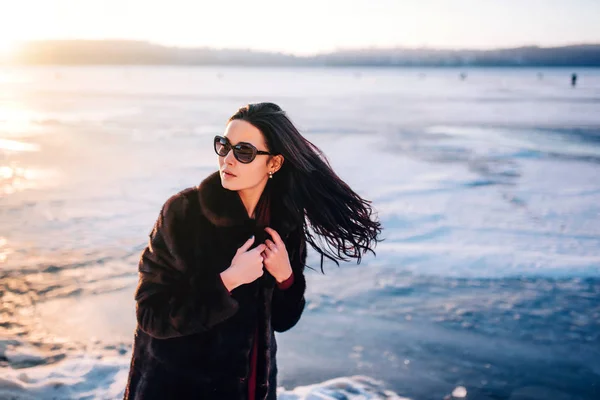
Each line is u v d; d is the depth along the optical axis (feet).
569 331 15.12
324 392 11.32
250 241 5.03
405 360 13.26
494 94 181.68
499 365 13.14
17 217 25.75
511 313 16.25
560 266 20.39
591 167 43.68
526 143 59.98
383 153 51.42
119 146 54.90
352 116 95.25
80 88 216.33
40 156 47.29
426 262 20.76
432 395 11.66
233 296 5.14
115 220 25.53
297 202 5.60
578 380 12.51
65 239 22.38
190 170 40.60
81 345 13.16
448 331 14.99
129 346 13.17
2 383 10.44
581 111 106.83
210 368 5.07
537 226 25.99
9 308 15.37
